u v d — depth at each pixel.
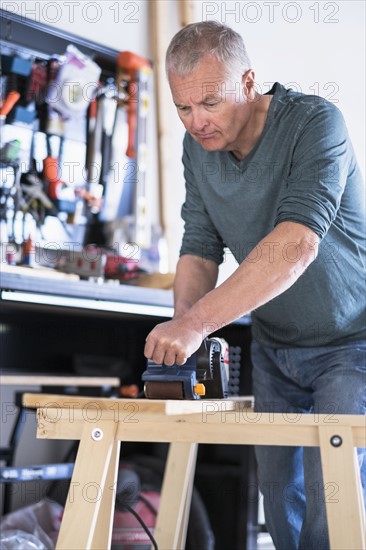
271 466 2.01
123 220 3.34
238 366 3.03
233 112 1.73
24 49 3.06
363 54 4.40
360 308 1.90
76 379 2.71
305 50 4.13
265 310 1.98
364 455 1.87
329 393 1.85
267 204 1.88
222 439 1.38
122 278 2.98
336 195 1.68
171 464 2.06
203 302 1.52
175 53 1.70
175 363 1.52
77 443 3.02
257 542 3.11
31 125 3.08
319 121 1.77
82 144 3.28
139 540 2.73
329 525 1.30
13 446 2.89
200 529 2.87
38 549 2.41
